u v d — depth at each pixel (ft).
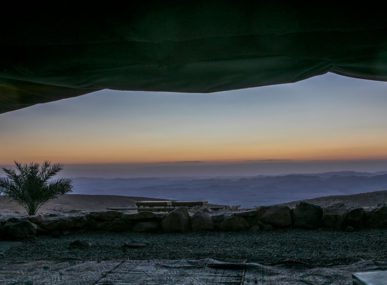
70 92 8.48
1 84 8.02
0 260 20.40
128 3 6.72
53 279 15.93
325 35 6.91
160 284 14.97
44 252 22.52
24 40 6.95
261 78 7.82
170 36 6.84
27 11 6.82
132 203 74.18
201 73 7.61
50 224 28.27
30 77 7.41
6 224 27.25
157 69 7.41
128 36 6.88
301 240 24.06
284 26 6.73
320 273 16.30
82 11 6.80
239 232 27.50
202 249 22.41
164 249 22.66
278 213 27.91
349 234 25.41
